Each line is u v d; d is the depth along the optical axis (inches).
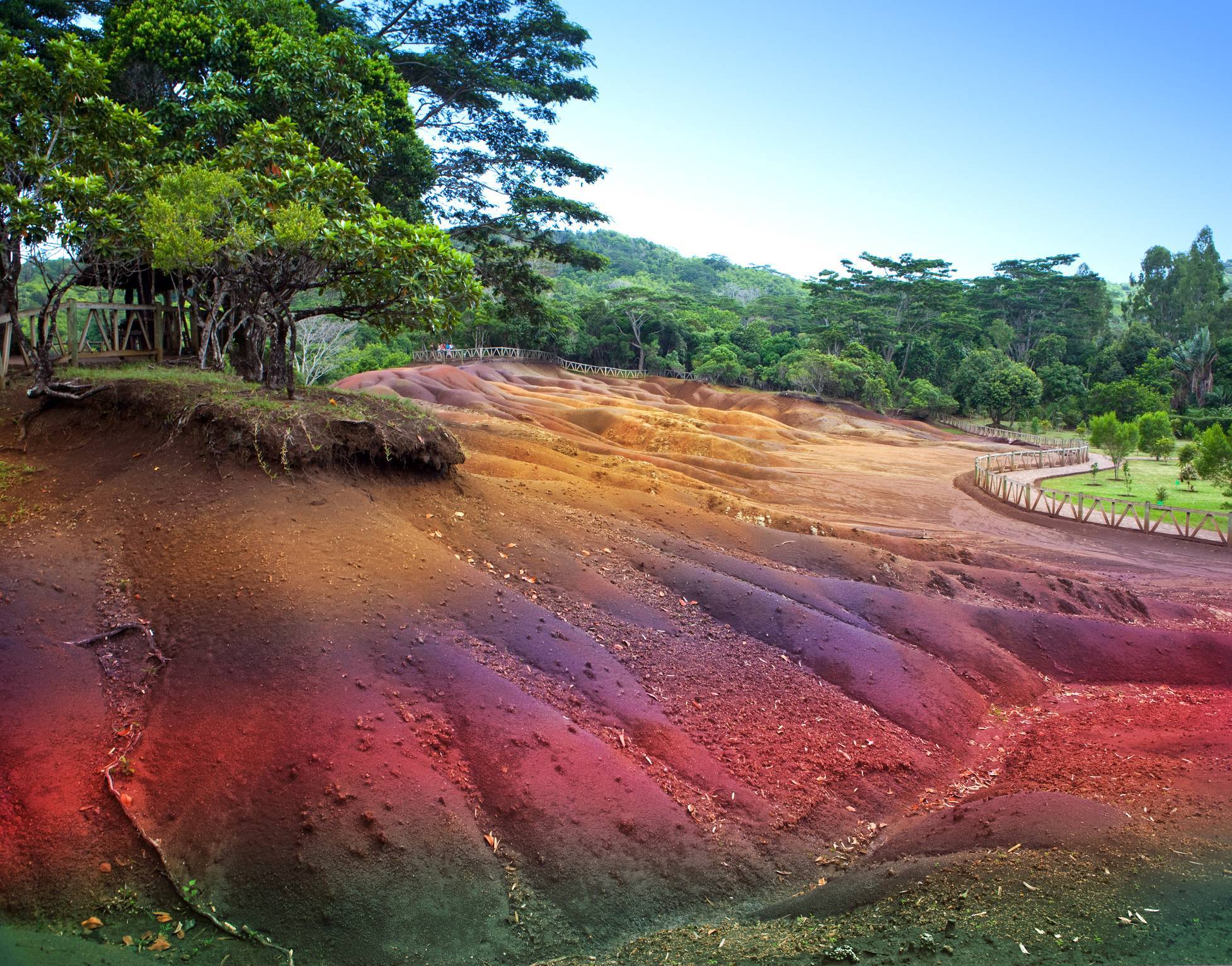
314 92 666.2
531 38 1159.6
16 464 395.5
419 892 249.4
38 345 437.4
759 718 382.3
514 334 2674.7
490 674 339.9
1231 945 191.3
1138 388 2450.8
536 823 280.7
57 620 308.0
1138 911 211.3
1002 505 1049.5
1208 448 1048.2
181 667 301.4
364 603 347.3
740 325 3595.0
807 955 220.8
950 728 417.4
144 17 672.4
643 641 417.7
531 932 249.1
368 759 280.5
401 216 845.2
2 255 426.9
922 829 313.6
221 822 254.2
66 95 441.1
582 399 1717.5
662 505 614.9
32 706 272.2
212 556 345.7
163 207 400.8
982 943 207.9
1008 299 3344.0
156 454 403.9
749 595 479.8
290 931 232.8
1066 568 752.3
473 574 406.9
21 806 243.0
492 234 1205.1
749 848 302.4
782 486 1082.7
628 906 265.6
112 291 561.0
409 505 450.0
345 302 487.5
